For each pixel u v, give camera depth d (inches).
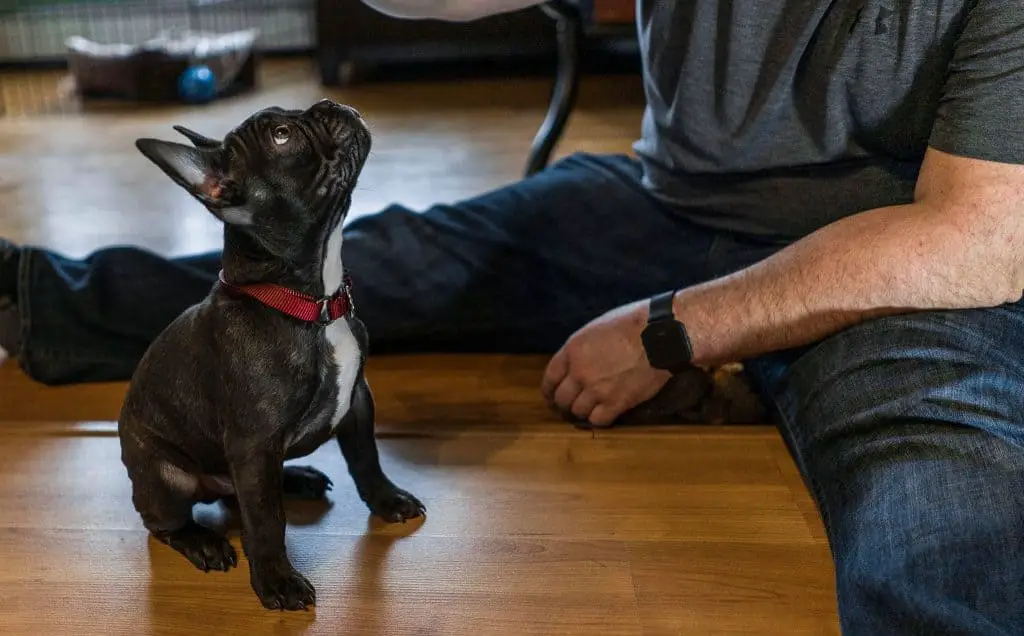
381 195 99.4
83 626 40.6
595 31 81.0
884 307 44.1
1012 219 40.6
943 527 36.6
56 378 61.2
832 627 40.1
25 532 46.8
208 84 139.4
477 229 63.4
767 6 48.7
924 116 47.2
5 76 158.4
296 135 37.7
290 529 46.6
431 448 53.2
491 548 44.9
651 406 56.4
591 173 64.7
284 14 167.6
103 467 52.1
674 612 41.0
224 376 39.1
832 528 42.5
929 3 44.5
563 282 62.7
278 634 39.9
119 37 166.1
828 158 51.1
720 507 47.8
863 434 42.4
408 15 54.7
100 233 90.5
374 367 64.3
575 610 41.1
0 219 94.5
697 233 59.7
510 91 143.1
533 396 60.4
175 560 44.7
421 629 40.1
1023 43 39.8
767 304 46.6
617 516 47.2
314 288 39.5
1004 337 42.5
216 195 36.3
